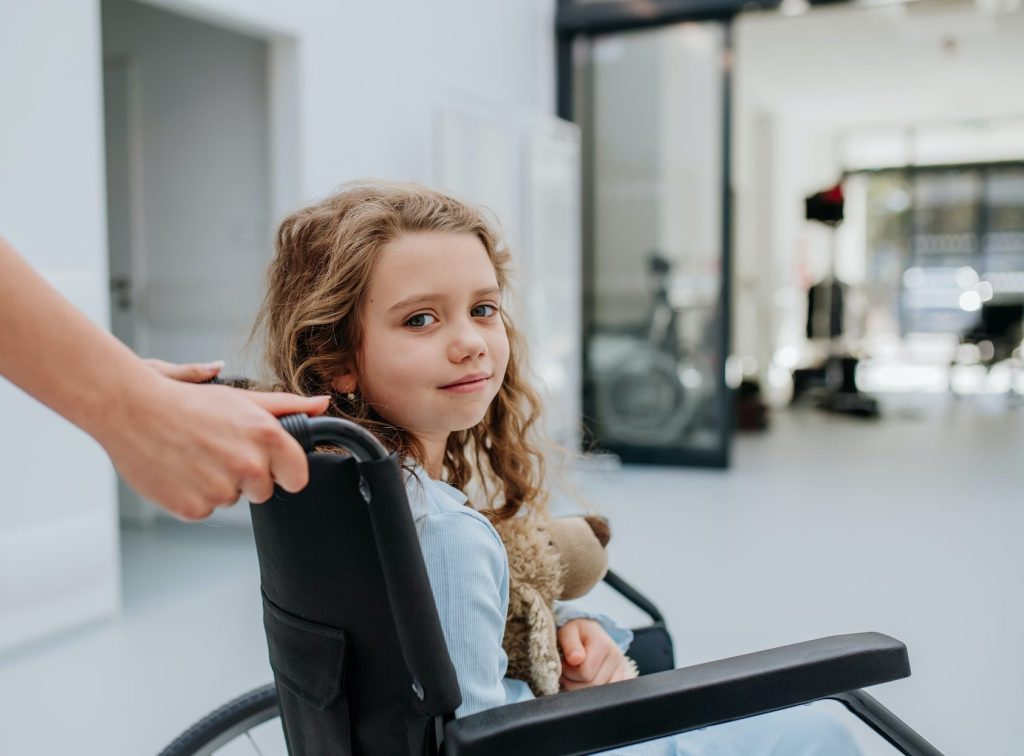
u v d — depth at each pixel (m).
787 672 0.73
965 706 2.03
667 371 5.18
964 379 10.59
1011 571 3.10
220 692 2.17
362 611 0.70
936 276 11.66
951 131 10.87
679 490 4.55
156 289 4.01
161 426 0.49
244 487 0.49
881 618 2.64
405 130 4.02
